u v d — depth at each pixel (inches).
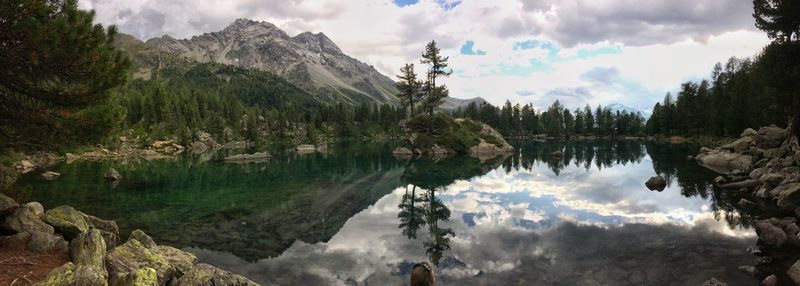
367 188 1398.9
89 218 628.4
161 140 4357.8
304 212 1005.2
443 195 1246.9
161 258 477.7
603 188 1347.2
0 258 411.8
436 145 2886.3
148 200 1143.6
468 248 689.0
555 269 573.3
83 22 551.5
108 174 1598.2
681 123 4744.1
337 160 2556.6
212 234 792.3
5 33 486.9
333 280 547.5
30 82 581.0
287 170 1987.0
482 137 3164.4
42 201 1091.9
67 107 602.9
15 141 629.3
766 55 1546.5
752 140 1845.5
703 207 981.8
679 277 530.6
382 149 3774.6
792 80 1417.3
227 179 1638.8
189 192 1293.1
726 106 3634.4
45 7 510.3
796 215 823.7
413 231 817.5
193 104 5895.7
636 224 830.5
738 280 514.9
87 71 559.5
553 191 1299.2
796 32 1440.7
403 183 1510.8
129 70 622.2
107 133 638.5
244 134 5693.9
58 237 473.7
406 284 532.7
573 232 777.6
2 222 492.1
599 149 3540.8
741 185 1234.6
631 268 569.0
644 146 3880.4
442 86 3208.7
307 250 691.4
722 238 706.8
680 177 1541.6
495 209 1021.8
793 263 566.9
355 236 782.5
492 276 551.2
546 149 3575.3
